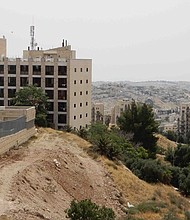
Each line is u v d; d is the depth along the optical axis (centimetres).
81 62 8900
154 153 7644
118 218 3309
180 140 14012
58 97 8688
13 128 4491
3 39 9956
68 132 6550
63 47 10250
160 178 5341
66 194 3475
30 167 3550
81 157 4797
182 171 5834
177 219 3519
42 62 8669
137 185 4603
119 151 5541
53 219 2667
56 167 3934
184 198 4994
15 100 7856
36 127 6397
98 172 4425
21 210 2502
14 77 8800
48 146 4834
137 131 8025
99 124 7469
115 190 4122
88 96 9181
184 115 19738
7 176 3156
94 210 2389
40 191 3180
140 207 3800
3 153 4044
